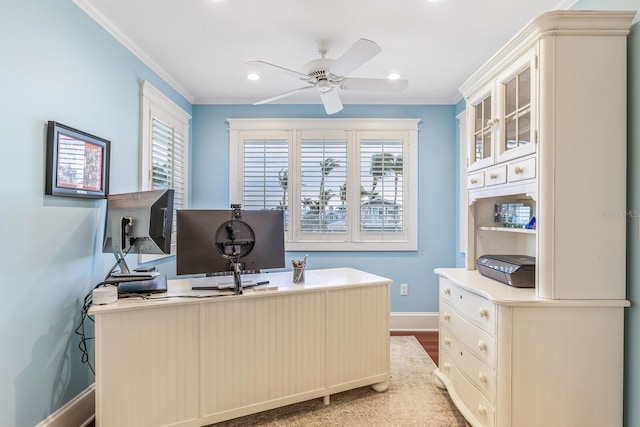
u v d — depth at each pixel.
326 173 3.79
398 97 3.71
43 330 1.77
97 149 2.15
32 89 1.68
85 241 2.09
